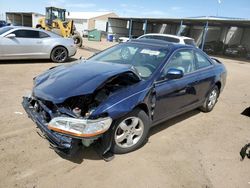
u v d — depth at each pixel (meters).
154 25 41.81
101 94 3.30
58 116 3.05
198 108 5.69
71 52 10.80
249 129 4.95
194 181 3.15
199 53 5.03
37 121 3.31
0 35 9.03
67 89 3.21
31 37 9.66
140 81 3.65
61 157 3.40
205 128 4.79
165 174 3.23
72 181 2.97
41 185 2.86
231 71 14.16
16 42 9.27
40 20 21.50
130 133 3.54
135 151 3.69
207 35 33.28
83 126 2.91
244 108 6.36
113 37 37.03
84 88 3.18
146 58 4.25
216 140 4.32
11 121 4.36
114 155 3.53
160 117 4.09
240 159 3.77
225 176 3.32
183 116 5.31
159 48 4.41
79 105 3.17
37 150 3.51
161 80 3.90
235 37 31.02
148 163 3.43
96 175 3.10
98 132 2.97
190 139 4.26
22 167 3.13
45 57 10.13
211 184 3.13
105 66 3.89
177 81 4.21
